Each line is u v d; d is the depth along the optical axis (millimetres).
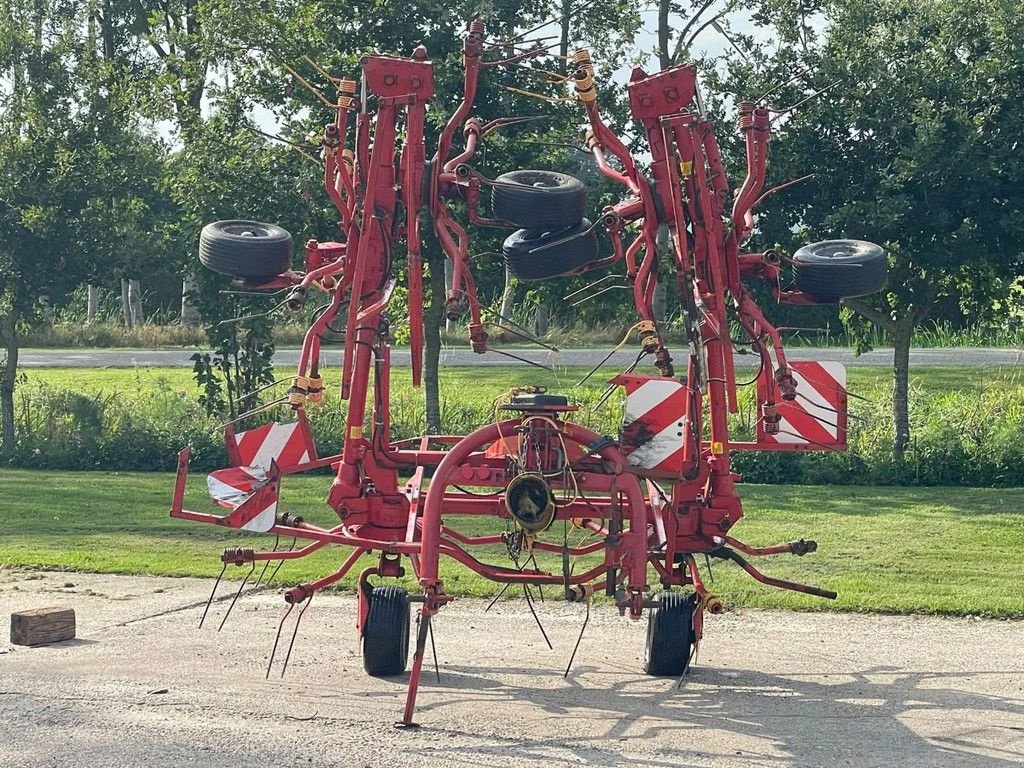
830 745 6586
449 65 17562
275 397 21000
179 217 21109
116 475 19531
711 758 6340
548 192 8023
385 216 8117
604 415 19891
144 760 6238
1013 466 17422
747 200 8438
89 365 37000
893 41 17141
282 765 6164
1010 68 16422
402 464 8211
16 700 7359
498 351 8234
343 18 18406
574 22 20188
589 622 9922
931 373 29453
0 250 20844
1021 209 16594
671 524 7930
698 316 7859
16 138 20828
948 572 11391
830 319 39094
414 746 6500
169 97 20125
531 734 6766
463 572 11594
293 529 7434
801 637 9328
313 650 8836
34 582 11297
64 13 21453
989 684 7930
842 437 8578
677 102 7844
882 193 16203
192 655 8625
